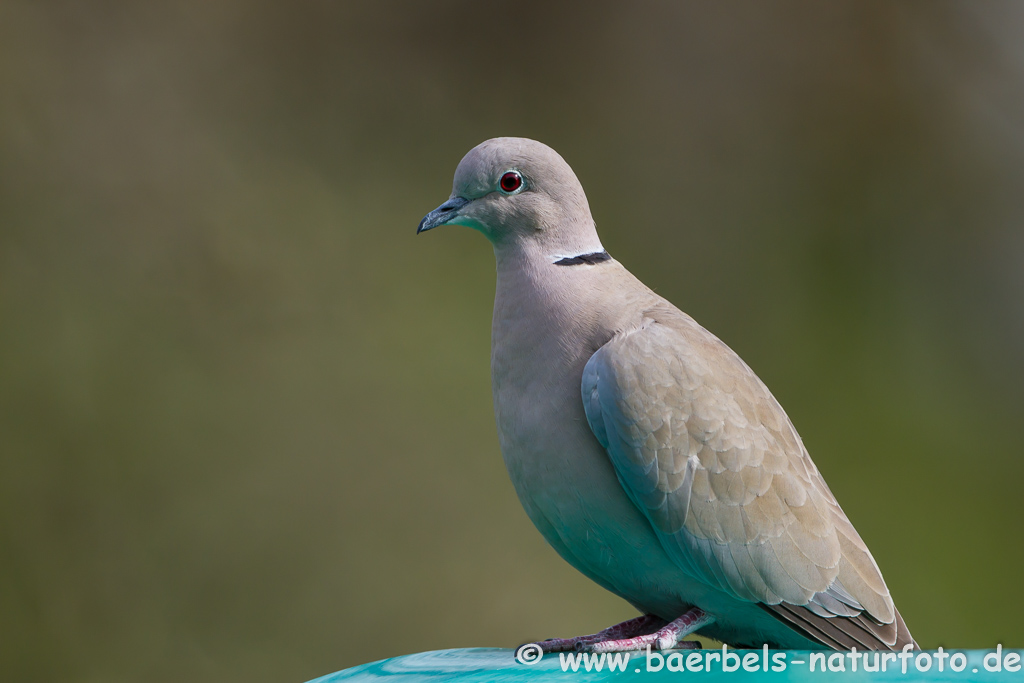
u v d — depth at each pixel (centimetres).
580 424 592
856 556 602
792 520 589
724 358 613
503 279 644
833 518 606
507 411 614
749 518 583
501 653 577
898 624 609
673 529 582
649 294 634
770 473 589
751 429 593
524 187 643
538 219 641
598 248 648
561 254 639
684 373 588
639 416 578
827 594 590
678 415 582
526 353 612
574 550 619
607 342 601
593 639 587
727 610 606
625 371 583
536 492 607
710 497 581
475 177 647
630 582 617
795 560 587
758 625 613
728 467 583
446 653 594
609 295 620
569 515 601
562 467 595
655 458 577
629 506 589
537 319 617
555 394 598
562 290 623
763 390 621
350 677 564
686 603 612
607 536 599
